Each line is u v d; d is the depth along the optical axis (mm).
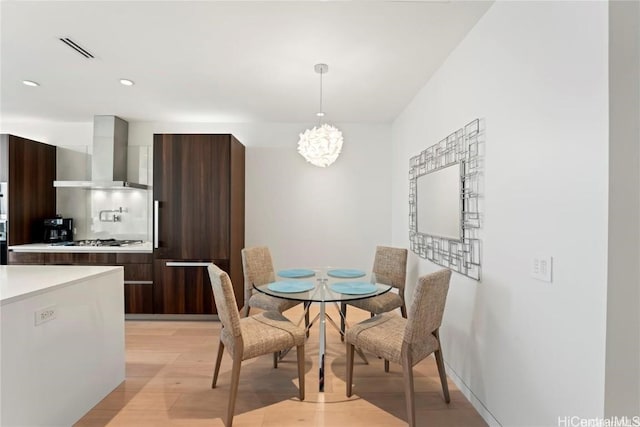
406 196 3477
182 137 3346
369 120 3996
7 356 1409
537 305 1409
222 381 2217
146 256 3371
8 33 2027
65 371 1703
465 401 1981
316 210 4125
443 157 2406
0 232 3383
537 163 1409
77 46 2197
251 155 4094
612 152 1074
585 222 1163
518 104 1540
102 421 1784
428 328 1770
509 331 1606
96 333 1934
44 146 3826
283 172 4113
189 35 2057
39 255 3363
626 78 1078
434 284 1698
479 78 1896
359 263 4137
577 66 1193
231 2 1720
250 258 2883
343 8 1773
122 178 3887
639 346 1092
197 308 3363
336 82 2799
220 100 3258
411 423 1669
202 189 3354
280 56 2334
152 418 1811
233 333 1766
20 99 3225
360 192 4121
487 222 1812
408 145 3385
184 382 2193
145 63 2453
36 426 1537
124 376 2203
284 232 4117
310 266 4113
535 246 1418
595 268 1126
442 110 2447
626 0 1074
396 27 1958
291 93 3064
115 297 2111
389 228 4141
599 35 1103
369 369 2375
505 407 1630
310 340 2934
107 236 4027
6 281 1708
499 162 1697
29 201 3615
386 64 2451
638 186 1081
